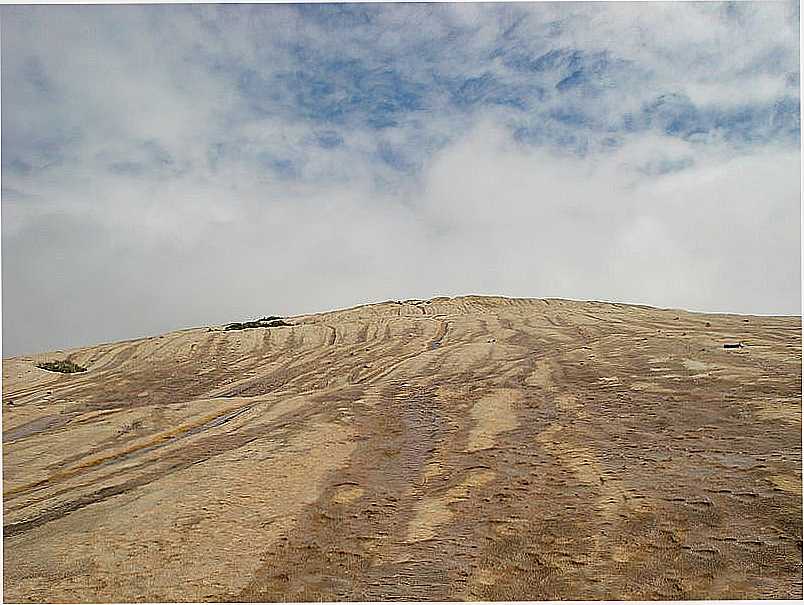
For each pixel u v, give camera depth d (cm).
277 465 1689
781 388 2097
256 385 4453
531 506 1363
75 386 4653
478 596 991
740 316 5988
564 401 2320
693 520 1208
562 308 7569
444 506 1404
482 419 2167
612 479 1472
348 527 1305
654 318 6169
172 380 4812
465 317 6788
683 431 1789
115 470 1902
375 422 2219
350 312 7988
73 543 1220
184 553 1171
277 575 1088
